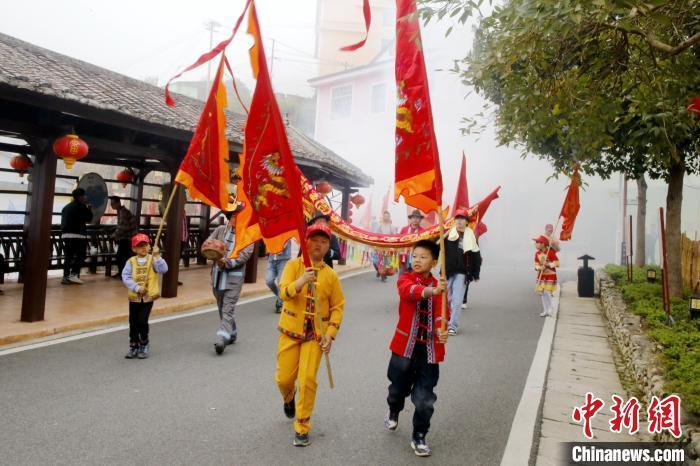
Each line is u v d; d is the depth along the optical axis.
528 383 5.72
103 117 7.45
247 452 3.85
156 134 8.47
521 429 4.45
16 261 10.52
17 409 4.45
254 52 3.85
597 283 13.95
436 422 4.57
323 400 5.00
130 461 3.65
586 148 6.26
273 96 3.82
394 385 4.08
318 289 4.07
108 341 6.82
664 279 7.21
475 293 12.96
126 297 9.61
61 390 4.96
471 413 4.81
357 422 4.50
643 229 14.98
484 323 9.13
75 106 6.98
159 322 8.10
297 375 4.16
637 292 9.44
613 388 5.62
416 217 9.77
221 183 5.32
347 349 6.90
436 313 3.97
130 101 8.43
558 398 5.28
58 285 10.57
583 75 6.29
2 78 5.93
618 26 5.08
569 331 8.66
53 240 11.42
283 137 3.82
